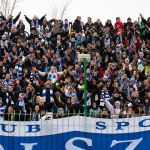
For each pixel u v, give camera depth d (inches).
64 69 1492.4
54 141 848.9
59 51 1585.9
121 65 1546.5
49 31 1697.8
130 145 858.1
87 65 1476.4
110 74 1430.9
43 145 847.1
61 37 1644.9
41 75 1386.6
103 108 1207.6
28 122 845.8
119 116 908.0
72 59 1529.3
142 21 1766.7
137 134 858.8
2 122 842.2
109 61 1556.3
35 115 902.4
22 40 1592.0
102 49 1596.9
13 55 1475.1
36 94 1236.5
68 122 852.0
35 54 1525.6
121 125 856.9
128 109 1154.7
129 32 1716.3
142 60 1605.6
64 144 849.5
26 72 1355.8
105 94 1289.4
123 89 1385.3
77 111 1117.7
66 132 851.4
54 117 922.1
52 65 1424.7
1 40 1546.5
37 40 1566.2
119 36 1699.1
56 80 1348.4
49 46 1592.0
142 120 860.6
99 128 854.5
